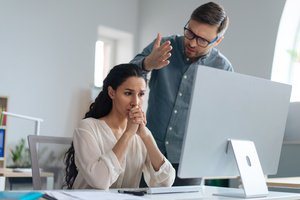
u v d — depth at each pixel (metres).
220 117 1.38
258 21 4.15
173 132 1.87
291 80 4.11
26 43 4.68
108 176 1.40
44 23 4.80
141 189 1.38
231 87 1.39
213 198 1.31
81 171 1.45
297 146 3.34
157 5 5.20
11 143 4.54
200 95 1.32
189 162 1.35
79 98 5.00
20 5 4.65
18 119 4.59
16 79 4.61
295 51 4.13
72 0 4.99
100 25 5.18
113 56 5.46
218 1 4.47
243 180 1.38
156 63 1.70
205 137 1.36
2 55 4.53
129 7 5.39
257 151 1.52
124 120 1.62
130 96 1.53
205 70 1.32
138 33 5.42
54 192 1.13
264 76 4.06
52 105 4.81
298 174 3.33
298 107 2.97
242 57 4.23
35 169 1.62
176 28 4.96
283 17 4.03
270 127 1.54
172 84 1.89
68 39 4.95
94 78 5.14
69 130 4.91
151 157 1.56
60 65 4.88
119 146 1.44
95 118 1.64
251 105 1.46
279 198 1.42
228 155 1.43
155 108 1.92
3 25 4.55
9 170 3.83
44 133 4.74
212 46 1.80
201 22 1.72
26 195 0.94
